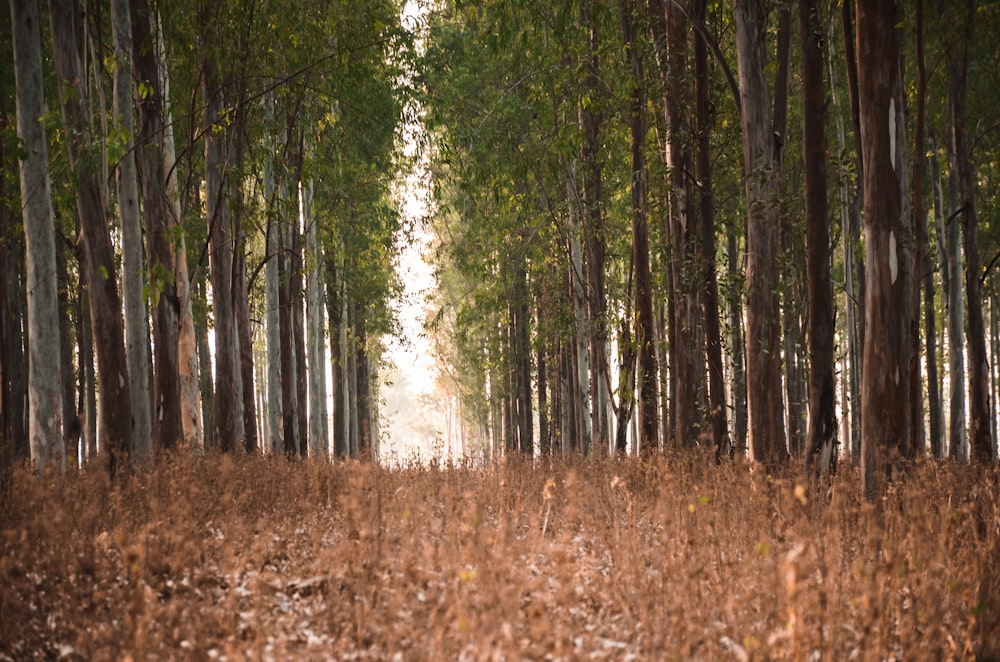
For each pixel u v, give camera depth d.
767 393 13.52
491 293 29.52
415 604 5.65
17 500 8.27
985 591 5.77
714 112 16.36
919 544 6.83
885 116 9.78
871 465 9.65
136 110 15.66
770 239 13.67
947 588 5.94
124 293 13.98
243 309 20.94
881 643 5.07
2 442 10.62
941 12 17.73
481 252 28.11
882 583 5.76
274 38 17.17
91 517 7.50
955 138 19.11
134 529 7.56
